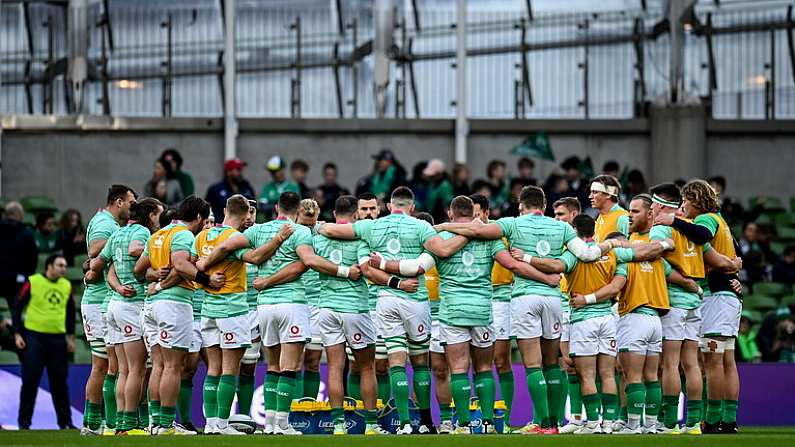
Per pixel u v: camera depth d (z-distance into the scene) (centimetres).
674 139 7138
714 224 3972
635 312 3934
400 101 7175
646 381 4019
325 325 3981
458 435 3747
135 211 4122
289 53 7150
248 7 7144
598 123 7206
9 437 3869
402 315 3956
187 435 3900
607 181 4194
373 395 4019
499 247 3894
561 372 4050
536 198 3931
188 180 6303
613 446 3108
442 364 4200
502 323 4225
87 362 5962
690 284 3959
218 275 3934
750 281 6325
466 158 7175
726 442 3272
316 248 3978
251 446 3156
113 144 7069
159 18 7125
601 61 7206
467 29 7188
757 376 5362
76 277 6134
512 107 7200
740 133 7231
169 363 3959
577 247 3894
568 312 4394
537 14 7188
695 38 7219
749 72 7219
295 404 4325
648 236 4053
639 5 7181
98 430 4300
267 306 3953
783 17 7188
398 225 3925
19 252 5609
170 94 7131
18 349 5262
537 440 3372
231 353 3969
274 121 7138
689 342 4012
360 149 7181
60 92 7069
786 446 3108
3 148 6975
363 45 7144
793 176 7256
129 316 4056
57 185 7025
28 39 7056
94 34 7100
